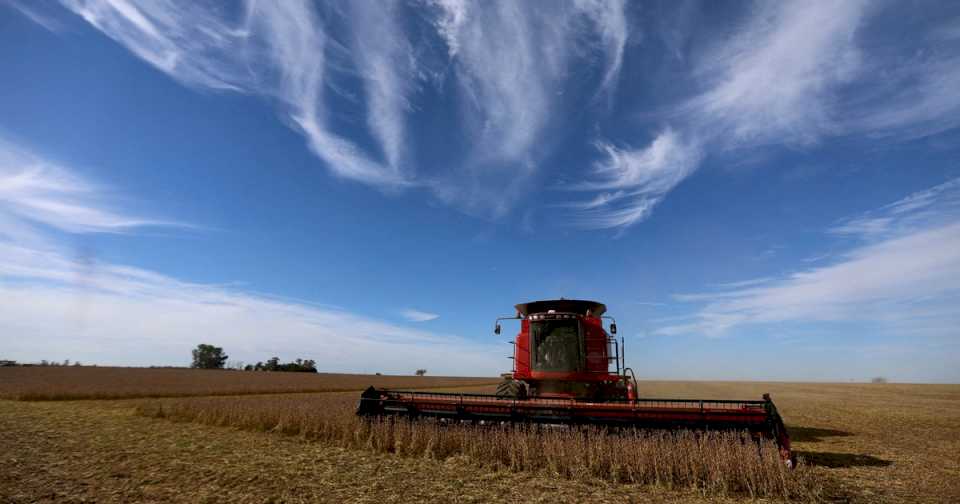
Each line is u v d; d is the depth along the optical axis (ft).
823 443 44.27
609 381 43.80
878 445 42.96
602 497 24.76
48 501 23.31
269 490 25.63
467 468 30.66
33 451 35.81
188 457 34.12
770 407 29.55
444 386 188.55
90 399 92.63
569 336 44.24
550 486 26.68
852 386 245.86
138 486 26.27
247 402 67.62
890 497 25.58
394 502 23.73
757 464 26.35
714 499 24.79
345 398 86.22
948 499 25.25
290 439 42.27
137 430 47.98
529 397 42.42
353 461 32.78
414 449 34.99
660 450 28.40
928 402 109.81
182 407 61.46
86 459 33.14
